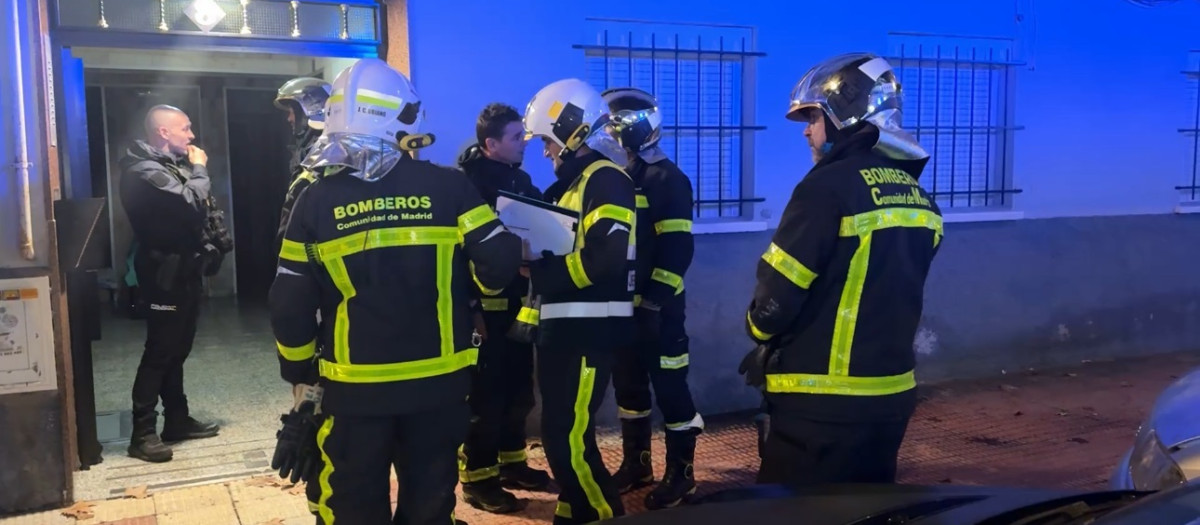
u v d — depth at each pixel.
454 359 2.87
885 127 2.79
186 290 4.77
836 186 2.64
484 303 3.99
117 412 5.61
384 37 5.00
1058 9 6.88
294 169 4.29
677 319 4.24
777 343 2.82
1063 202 7.05
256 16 4.72
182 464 4.66
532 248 3.32
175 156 4.92
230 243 5.11
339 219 2.74
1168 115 7.42
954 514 2.15
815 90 2.84
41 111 3.92
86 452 4.58
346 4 4.90
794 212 2.67
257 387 6.11
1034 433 5.45
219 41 4.66
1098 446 5.21
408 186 2.81
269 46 4.75
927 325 6.56
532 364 4.34
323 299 2.84
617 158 3.50
